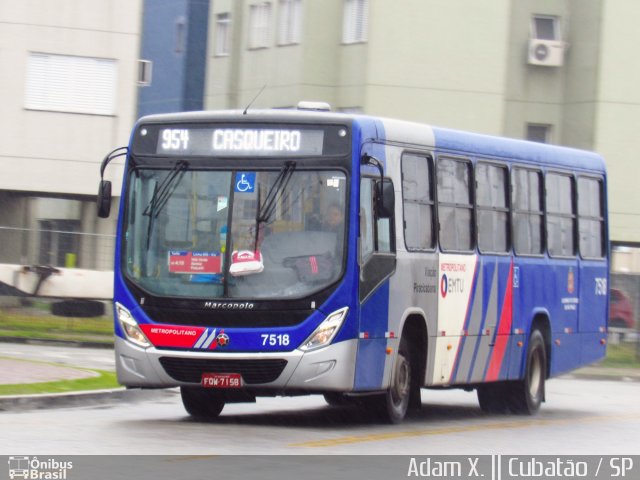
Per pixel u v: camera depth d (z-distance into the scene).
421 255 20.70
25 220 50.38
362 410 22.12
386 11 50.50
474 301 22.47
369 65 50.59
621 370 40.03
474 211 22.61
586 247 27.16
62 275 41.91
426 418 22.59
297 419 21.00
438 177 21.55
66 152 49.06
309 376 18.38
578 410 25.91
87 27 49.09
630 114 53.53
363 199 18.94
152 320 18.88
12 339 39.22
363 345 18.83
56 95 49.00
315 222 18.70
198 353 18.61
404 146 20.42
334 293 18.45
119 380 19.11
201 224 18.98
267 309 18.50
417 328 20.89
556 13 54.84
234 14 60.34
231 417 21.08
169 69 68.38
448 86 50.94
